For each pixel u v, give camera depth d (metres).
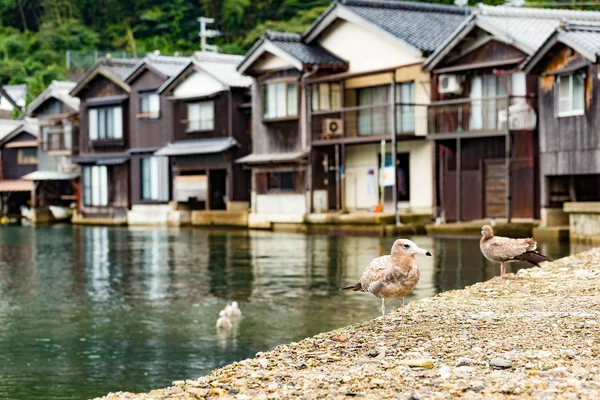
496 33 33.59
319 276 23.38
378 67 40.38
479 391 7.48
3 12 85.12
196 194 49.38
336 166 41.59
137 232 44.59
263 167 44.44
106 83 54.84
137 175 52.72
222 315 16.77
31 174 58.22
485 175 34.75
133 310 18.95
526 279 14.36
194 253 31.06
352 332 10.58
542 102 31.81
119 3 80.81
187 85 49.16
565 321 10.51
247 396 7.91
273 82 43.59
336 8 41.09
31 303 20.08
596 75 29.58
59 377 13.43
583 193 32.72
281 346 10.16
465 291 13.43
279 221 43.06
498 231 32.59
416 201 39.19
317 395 7.75
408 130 38.91
